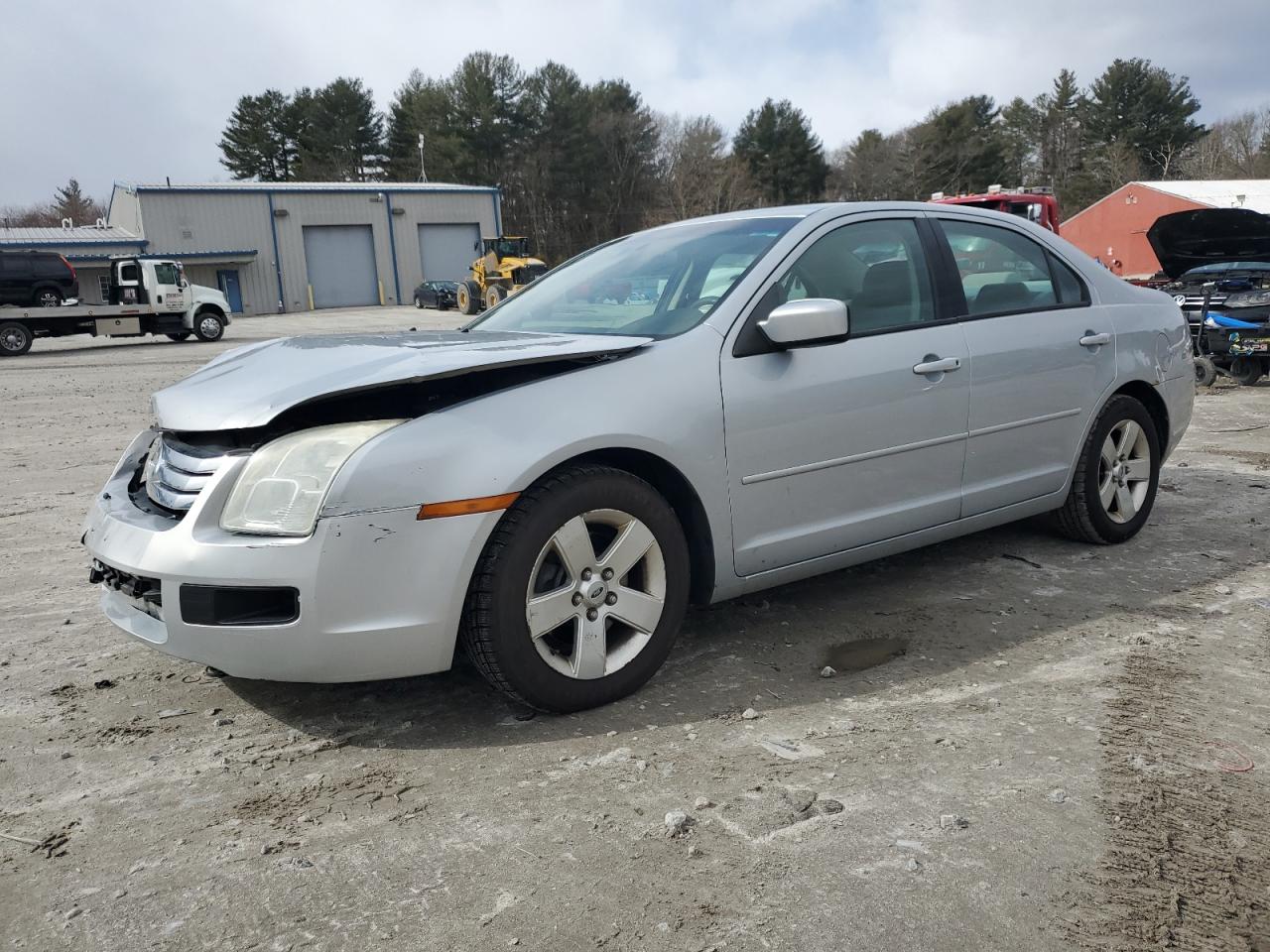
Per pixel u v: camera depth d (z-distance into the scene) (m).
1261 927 1.96
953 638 3.57
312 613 2.58
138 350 23.25
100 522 2.99
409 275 48.78
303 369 2.91
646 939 1.94
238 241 44.53
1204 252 11.05
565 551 2.85
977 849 2.23
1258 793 2.46
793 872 2.15
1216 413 9.18
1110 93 82.25
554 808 2.44
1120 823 2.33
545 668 2.87
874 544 3.67
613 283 3.83
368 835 2.34
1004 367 3.98
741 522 3.26
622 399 2.96
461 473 2.67
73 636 3.80
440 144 68.12
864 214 3.78
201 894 2.12
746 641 3.58
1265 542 4.73
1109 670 3.25
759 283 3.38
